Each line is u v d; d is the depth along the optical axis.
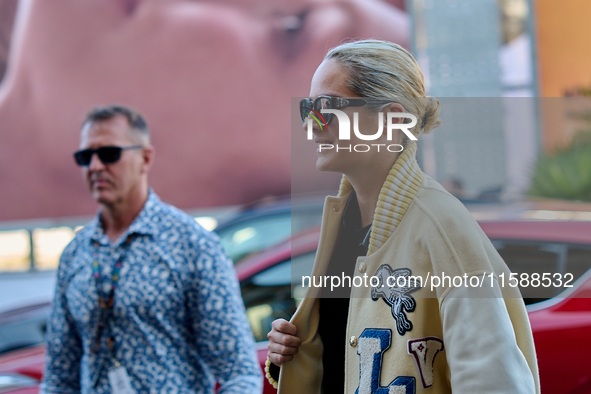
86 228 3.01
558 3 14.14
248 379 2.62
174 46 14.80
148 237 2.78
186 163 14.78
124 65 14.78
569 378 3.19
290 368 1.93
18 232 14.74
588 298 3.29
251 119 14.82
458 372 1.45
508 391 1.39
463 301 1.50
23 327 5.11
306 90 14.78
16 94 14.80
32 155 14.77
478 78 14.17
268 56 14.83
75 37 14.77
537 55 14.12
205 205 14.80
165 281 2.69
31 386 3.78
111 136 2.96
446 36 14.32
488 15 14.23
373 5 14.63
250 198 14.85
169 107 14.77
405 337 1.58
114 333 2.66
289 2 14.74
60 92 14.76
